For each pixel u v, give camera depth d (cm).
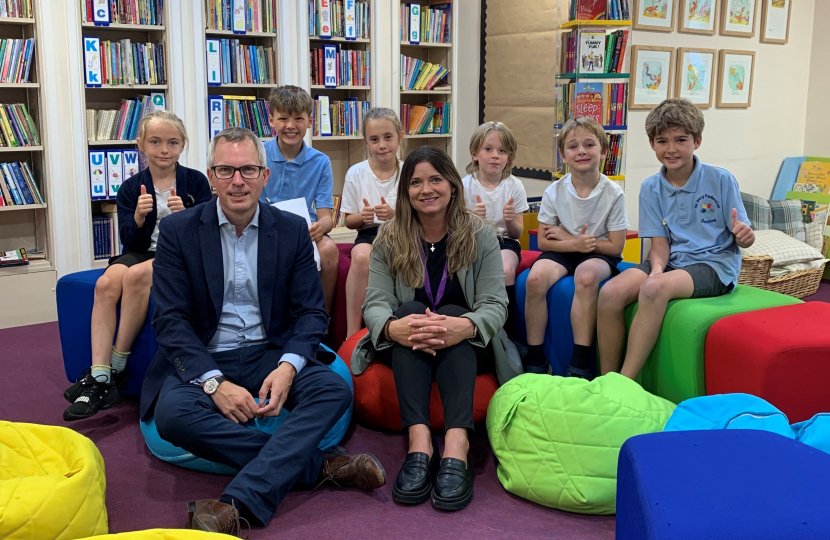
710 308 253
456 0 527
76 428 277
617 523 173
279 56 463
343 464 228
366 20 495
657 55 512
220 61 449
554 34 499
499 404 235
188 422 215
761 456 159
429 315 237
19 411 291
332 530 204
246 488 201
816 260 496
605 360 275
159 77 436
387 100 507
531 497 220
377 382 265
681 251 283
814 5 598
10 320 411
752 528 137
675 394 257
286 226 244
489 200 337
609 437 212
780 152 607
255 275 242
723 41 550
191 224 236
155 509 217
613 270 296
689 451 162
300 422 217
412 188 248
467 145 598
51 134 405
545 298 289
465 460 225
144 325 286
